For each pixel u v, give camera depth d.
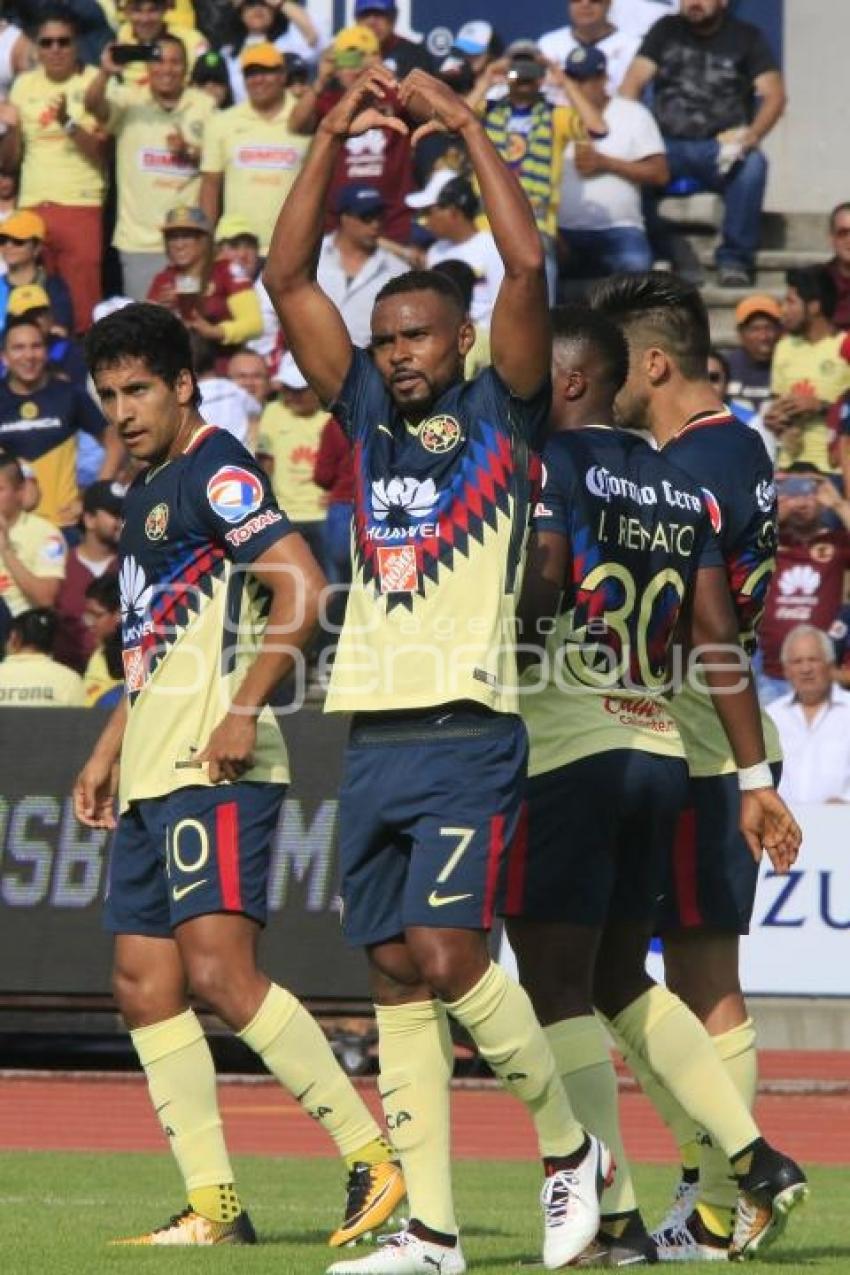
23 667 41.94
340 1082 18.56
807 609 44.47
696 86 56.03
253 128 54.06
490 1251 18.19
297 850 36.44
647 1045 17.64
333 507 44.38
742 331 48.41
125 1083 38.06
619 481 17.66
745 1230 17.31
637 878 17.86
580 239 53.94
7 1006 36.94
